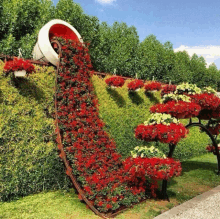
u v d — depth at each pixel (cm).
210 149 758
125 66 1349
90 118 516
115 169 504
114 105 685
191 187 597
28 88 489
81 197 451
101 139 512
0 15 1056
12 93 465
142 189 489
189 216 423
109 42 1404
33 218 388
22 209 417
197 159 925
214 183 634
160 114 478
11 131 457
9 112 457
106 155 506
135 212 444
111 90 680
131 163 452
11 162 454
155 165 429
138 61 1441
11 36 1043
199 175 700
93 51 1155
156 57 1670
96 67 1221
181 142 927
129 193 473
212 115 678
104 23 1557
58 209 431
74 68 526
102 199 442
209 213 437
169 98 539
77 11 1073
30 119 487
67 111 505
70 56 523
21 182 466
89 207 446
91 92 550
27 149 477
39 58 539
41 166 495
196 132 1041
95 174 461
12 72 458
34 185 486
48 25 564
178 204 486
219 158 730
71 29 600
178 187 594
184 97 532
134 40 1516
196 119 1055
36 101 500
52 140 514
